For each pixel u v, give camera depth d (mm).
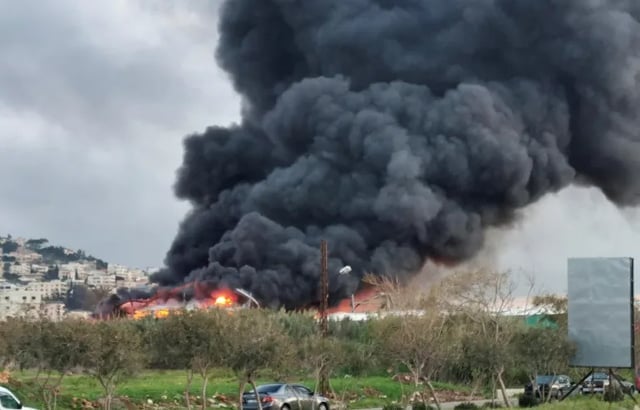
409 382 70562
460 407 57125
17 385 51156
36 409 43906
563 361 54969
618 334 46688
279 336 48844
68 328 47469
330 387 63625
